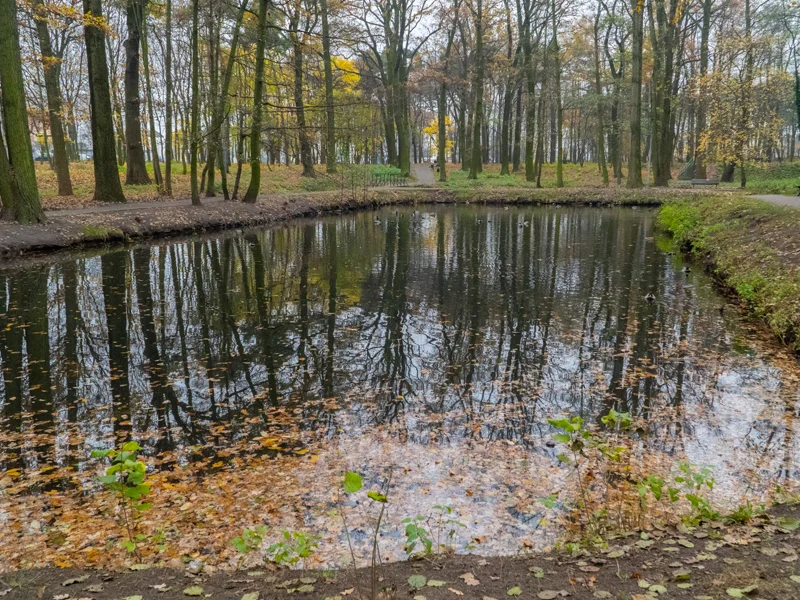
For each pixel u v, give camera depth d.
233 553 3.82
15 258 15.57
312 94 35.47
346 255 17.62
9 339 9.33
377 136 52.94
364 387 7.43
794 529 3.40
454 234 22.47
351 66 48.22
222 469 5.28
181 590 3.07
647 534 3.59
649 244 19.50
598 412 6.59
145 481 5.05
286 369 8.09
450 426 6.23
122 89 36.47
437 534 4.11
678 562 3.06
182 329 9.95
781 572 2.80
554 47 38.75
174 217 21.53
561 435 3.50
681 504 4.53
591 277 14.21
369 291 12.86
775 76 31.02
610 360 8.35
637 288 12.93
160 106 34.41
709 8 36.19
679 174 45.09
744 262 12.63
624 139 51.78
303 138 25.73
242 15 22.61
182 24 25.86
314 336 9.59
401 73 46.28
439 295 12.46
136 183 28.67
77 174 31.12
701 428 6.09
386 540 4.03
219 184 31.55
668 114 36.50
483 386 7.43
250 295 12.44
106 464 5.41
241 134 25.20
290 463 5.37
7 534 4.15
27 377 7.77
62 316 10.59
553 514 4.39
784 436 5.87
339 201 32.12
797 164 37.34
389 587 3.02
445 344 9.18
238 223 23.97
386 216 29.83
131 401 7.00
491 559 3.49
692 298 11.91
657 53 35.16
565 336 9.52
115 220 19.39
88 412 6.68
